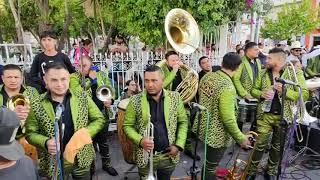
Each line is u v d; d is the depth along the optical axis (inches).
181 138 104.7
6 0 366.0
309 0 711.7
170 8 207.5
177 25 179.2
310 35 792.9
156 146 102.7
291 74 132.3
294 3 719.1
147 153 102.5
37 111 91.2
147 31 219.1
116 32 376.2
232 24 273.4
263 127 136.4
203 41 260.7
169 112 103.0
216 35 262.7
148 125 98.7
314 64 243.6
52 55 150.6
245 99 171.8
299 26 698.2
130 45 330.6
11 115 59.8
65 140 92.4
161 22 213.5
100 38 439.5
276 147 137.9
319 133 170.6
